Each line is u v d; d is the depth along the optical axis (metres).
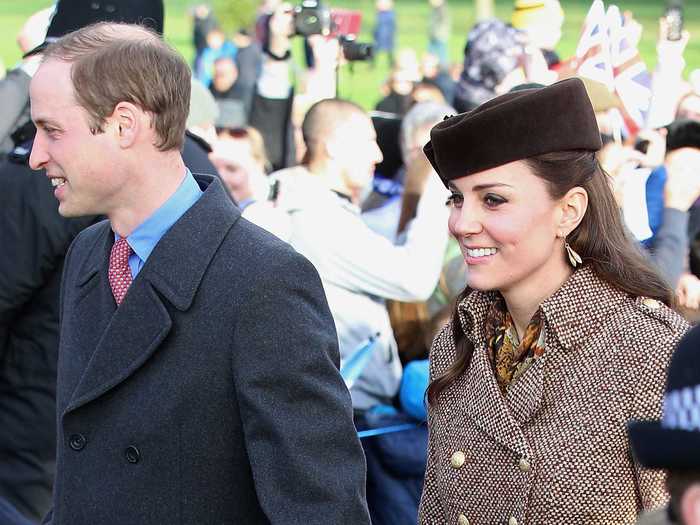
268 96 14.26
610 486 3.26
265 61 14.42
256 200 7.58
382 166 7.88
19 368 5.39
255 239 3.51
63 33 6.00
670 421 1.96
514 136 3.25
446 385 3.61
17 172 5.25
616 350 3.30
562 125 3.26
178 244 3.48
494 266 3.36
